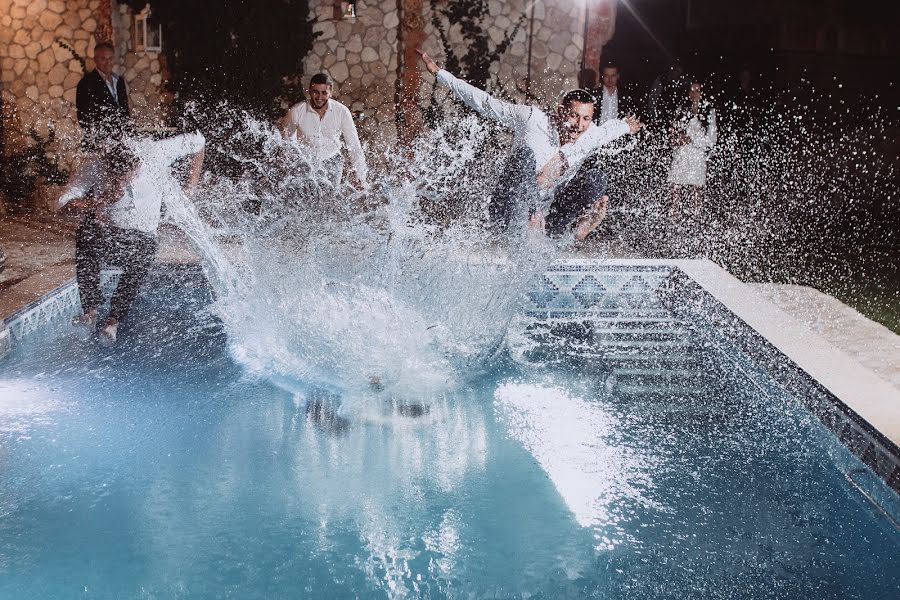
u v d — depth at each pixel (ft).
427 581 9.61
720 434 13.42
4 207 34.40
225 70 37.93
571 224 21.72
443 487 11.65
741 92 41.39
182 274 21.57
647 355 16.94
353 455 12.56
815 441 12.96
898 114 40.60
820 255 32.19
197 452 12.50
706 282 20.16
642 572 9.78
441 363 16.02
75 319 18.30
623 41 42.57
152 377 15.28
